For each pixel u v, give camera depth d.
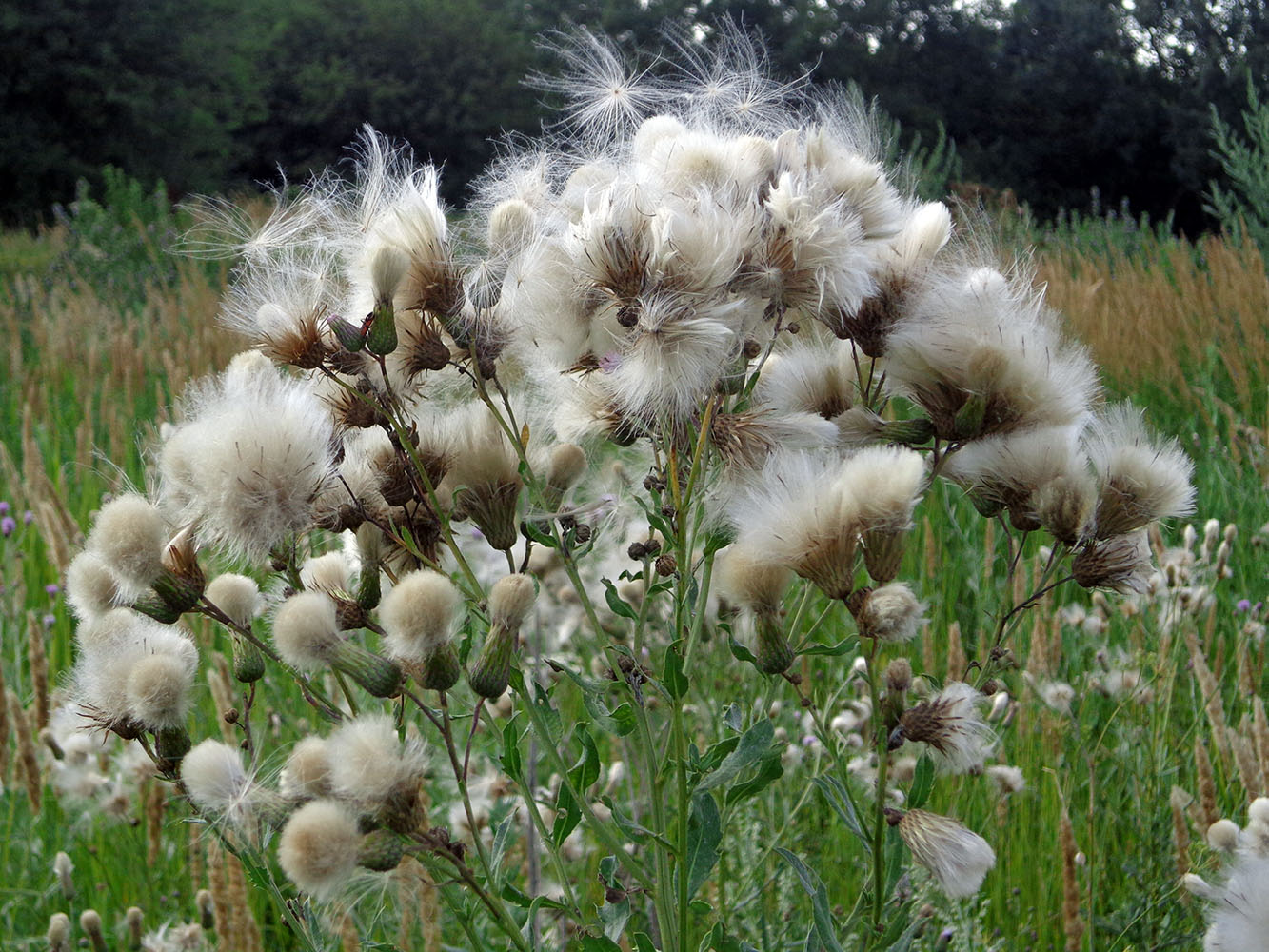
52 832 0.54
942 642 0.64
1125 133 6.46
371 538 0.33
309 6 6.97
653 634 0.49
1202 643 0.61
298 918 0.34
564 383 0.34
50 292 2.04
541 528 0.34
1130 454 0.33
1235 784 0.50
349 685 0.51
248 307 0.33
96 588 0.33
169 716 0.31
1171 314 1.31
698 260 0.31
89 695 0.32
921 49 7.14
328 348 0.32
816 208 0.32
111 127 5.54
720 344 0.30
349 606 0.33
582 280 0.32
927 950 0.43
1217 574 0.60
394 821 0.29
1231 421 0.96
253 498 0.30
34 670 0.53
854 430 0.33
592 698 0.33
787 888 0.45
